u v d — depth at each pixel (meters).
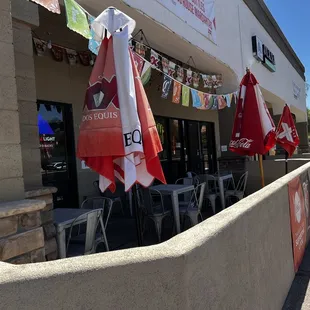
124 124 2.59
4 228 2.32
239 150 5.95
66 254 3.35
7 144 2.56
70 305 1.33
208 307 1.71
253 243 2.50
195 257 1.59
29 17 3.26
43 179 6.59
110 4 4.64
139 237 3.24
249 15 10.62
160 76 9.07
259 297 2.58
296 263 4.14
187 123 11.73
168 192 5.11
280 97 14.34
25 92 3.25
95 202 4.58
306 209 5.08
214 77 8.39
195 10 6.85
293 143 7.77
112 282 1.38
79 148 2.66
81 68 7.50
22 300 1.28
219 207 7.50
